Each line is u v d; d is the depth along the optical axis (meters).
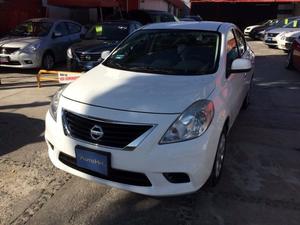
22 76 9.57
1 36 13.70
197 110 3.24
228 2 30.52
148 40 4.69
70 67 9.29
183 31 4.71
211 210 3.45
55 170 4.15
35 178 3.97
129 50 4.63
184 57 4.27
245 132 5.56
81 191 3.73
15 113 6.22
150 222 3.26
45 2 15.66
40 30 10.82
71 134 3.36
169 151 3.07
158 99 3.30
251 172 4.21
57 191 3.72
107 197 3.63
